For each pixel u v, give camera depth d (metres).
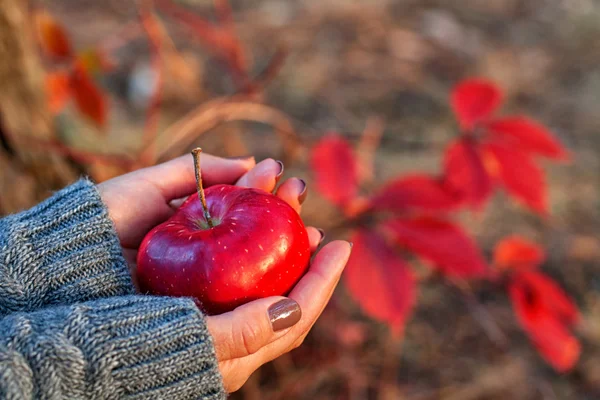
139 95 1.22
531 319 0.64
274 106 1.25
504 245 0.66
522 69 1.48
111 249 0.52
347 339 0.80
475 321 0.86
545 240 1.00
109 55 1.07
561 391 0.79
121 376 0.46
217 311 0.49
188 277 0.49
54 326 0.46
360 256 0.61
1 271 0.50
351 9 1.66
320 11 1.64
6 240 0.50
